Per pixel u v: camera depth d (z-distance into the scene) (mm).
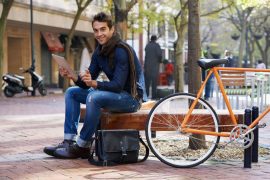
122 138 5395
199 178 4766
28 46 30109
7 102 17109
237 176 4867
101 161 5363
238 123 5465
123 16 8461
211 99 17625
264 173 5023
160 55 17359
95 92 5453
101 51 5586
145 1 26531
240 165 5449
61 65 5547
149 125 5324
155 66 17391
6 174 4949
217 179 4730
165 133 7805
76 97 5805
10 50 29828
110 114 5516
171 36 54062
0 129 9117
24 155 6133
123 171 5074
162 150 6145
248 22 41938
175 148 6285
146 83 17547
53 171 5078
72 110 5809
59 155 5742
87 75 5355
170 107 5840
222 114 5477
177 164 5297
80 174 4926
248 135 5336
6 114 12422
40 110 13750
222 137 5504
